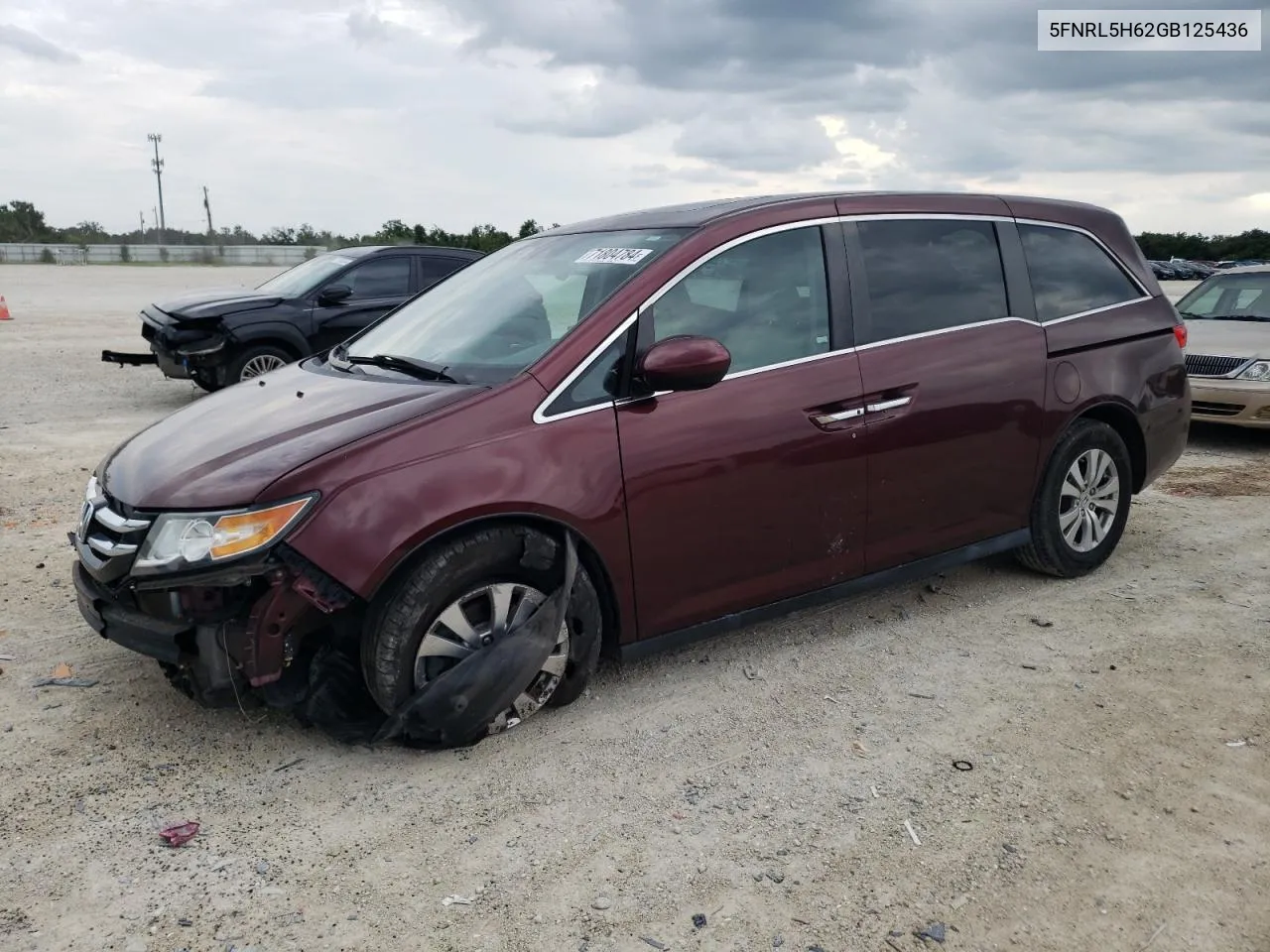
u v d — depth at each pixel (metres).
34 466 7.48
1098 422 4.94
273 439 3.33
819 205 4.18
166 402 10.66
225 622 3.10
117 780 3.21
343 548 3.03
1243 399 8.16
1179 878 2.75
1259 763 3.34
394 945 2.49
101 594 3.33
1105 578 5.15
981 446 4.45
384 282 10.76
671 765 3.33
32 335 17.52
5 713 3.63
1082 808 3.08
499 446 3.29
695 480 3.63
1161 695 3.83
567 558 3.37
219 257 66.38
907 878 2.75
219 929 2.54
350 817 3.02
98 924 2.56
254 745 3.43
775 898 2.67
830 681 3.96
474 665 3.24
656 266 3.71
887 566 4.28
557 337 3.62
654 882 2.74
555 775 3.26
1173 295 32.09
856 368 4.04
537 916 2.60
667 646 3.75
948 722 3.63
